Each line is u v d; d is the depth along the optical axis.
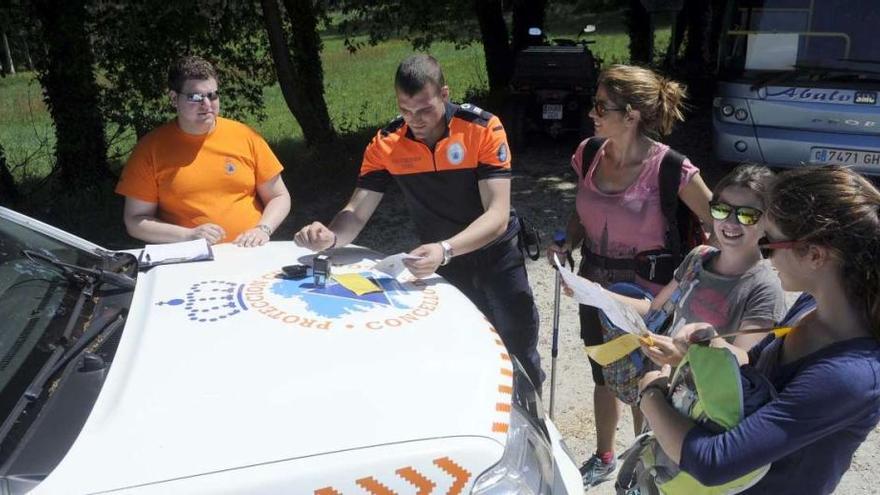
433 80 2.98
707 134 11.37
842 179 1.61
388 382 1.96
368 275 2.70
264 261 2.83
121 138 10.41
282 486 1.68
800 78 7.68
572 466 2.38
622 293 3.08
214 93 3.50
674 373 1.98
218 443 1.73
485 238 2.98
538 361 3.58
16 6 8.21
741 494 1.82
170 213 3.60
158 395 1.85
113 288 2.52
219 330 2.15
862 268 1.57
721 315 2.55
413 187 3.30
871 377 1.58
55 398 1.85
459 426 1.86
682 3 8.38
